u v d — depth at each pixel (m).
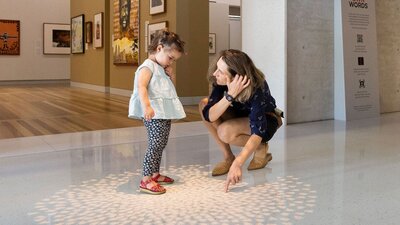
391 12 8.80
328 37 7.47
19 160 4.50
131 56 12.21
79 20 16.28
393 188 3.48
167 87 3.35
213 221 2.74
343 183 3.62
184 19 10.27
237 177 2.89
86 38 15.66
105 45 13.99
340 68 7.52
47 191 3.41
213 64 3.46
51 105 9.94
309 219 2.77
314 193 3.34
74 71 17.16
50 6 18.80
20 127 6.73
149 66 3.31
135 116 3.27
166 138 3.41
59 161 4.45
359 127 6.72
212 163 4.34
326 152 4.86
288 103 7.01
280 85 6.90
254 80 3.25
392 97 8.95
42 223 2.71
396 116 8.09
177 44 3.36
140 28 11.73
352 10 7.55
